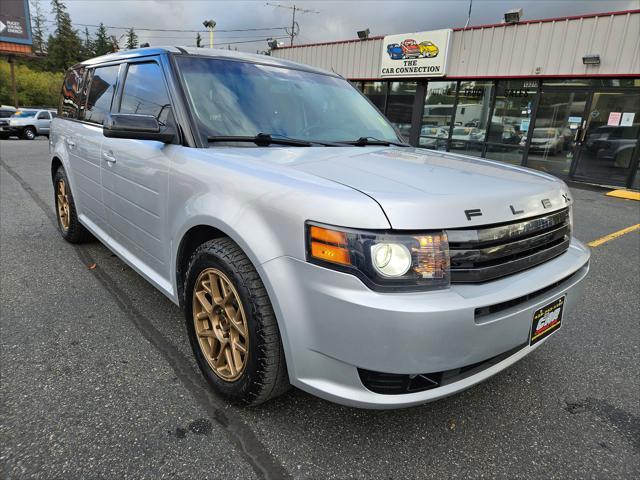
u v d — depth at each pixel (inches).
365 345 61.2
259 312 71.2
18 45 1170.0
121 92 121.0
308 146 99.2
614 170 418.3
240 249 76.0
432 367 62.0
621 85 403.5
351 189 65.6
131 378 90.2
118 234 123.0
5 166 407.5
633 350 113.0
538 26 437.1
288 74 119.9
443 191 68.4
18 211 228.4
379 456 73.2
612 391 95.3
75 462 68.0
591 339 118.2
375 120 129.3
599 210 309.6
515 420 84.2
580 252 88.7
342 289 61.4
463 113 519.5
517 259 71.7
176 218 89.4
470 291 64.2
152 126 88.9
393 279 60.7
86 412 79.4
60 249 167.8
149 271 107.9
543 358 107.7
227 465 69.4
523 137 475.5
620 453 76.8
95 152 128.6
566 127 443.8
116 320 114.1
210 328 87.6
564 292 78.8
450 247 63.8
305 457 72.1
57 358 95.9
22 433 73.2
